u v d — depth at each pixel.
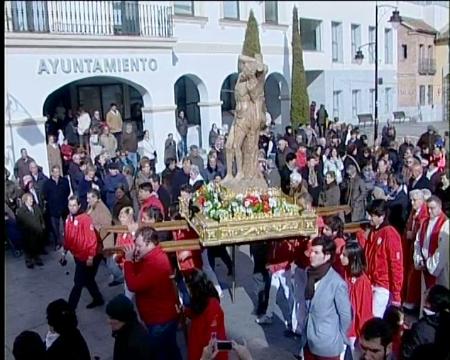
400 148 6.65
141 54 11.78
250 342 4.81
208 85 13.02
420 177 5.82
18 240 7.18
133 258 4.11
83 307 5.86
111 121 10.40
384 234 4.46
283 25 12.84
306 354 3.86
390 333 3.07
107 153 8.95
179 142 12.01
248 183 6.36
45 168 9.95
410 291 4.93
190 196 6.43
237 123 6.34
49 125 11.08
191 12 12.73
